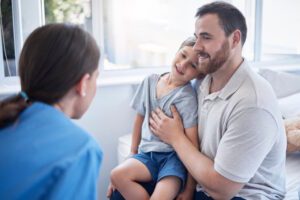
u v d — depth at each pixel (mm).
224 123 1116
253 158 1062
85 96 831
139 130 1469
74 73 775
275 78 2035
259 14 2412
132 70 2059
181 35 2191
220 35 1104
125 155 1674
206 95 1244
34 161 668
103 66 1985
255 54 2467
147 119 1391
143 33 2086
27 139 698
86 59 790
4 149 684
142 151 1375
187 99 1295
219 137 1138
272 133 1084
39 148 687
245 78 1127
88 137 756
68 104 816
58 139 712
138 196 1266
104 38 1973
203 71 1180
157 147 1317
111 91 1830
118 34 2014
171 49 2186
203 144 1213
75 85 796
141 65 2121
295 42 2566
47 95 772
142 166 1300
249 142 1051
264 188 1188
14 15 1724
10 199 638
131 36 2057
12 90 1604
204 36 1126
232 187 1078
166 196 1198
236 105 1085
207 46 1119
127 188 1271
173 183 1224
